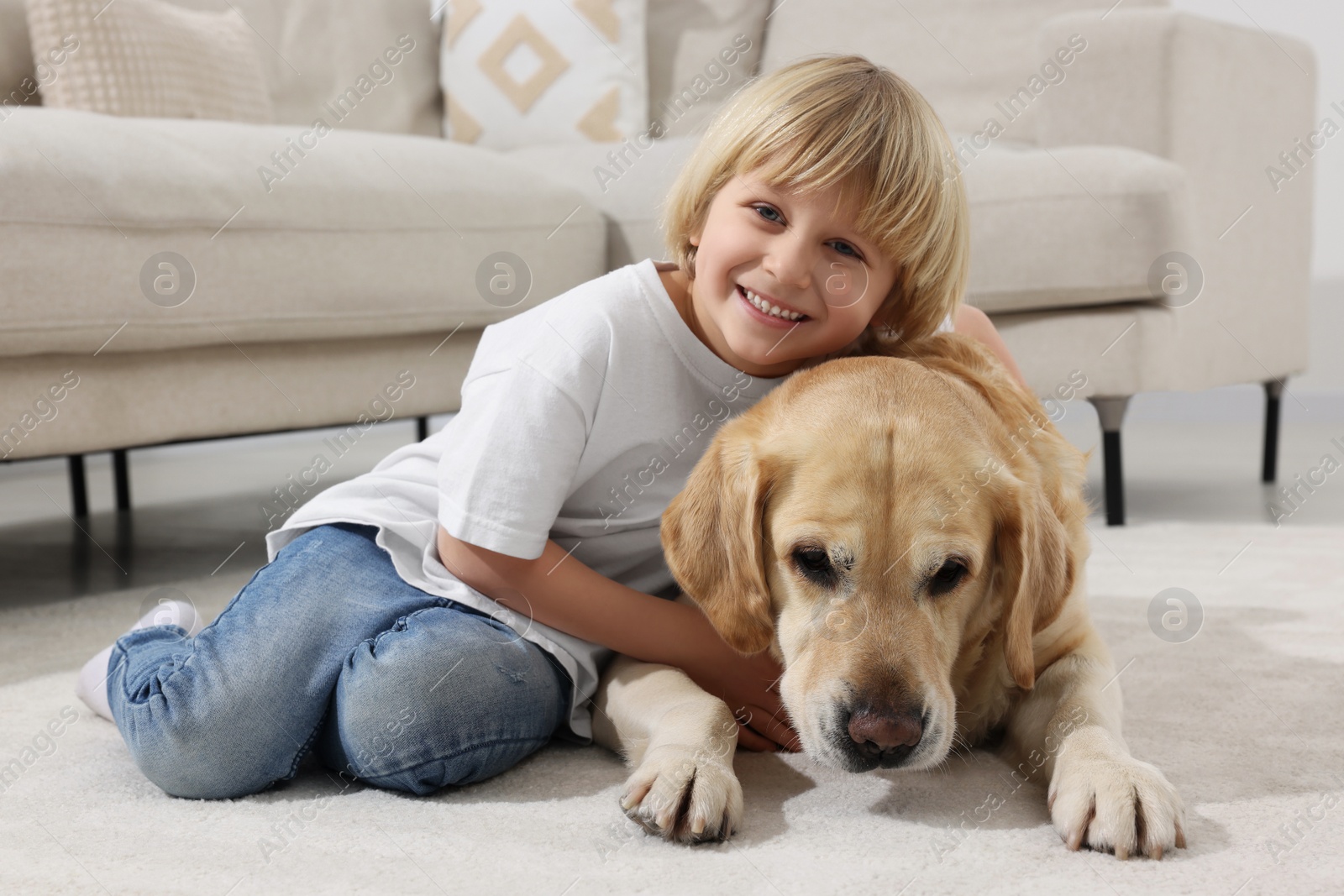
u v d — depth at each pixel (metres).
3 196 1.80
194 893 0.89
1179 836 0.95
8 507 3.31
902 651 1.04
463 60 3.46
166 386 2.09
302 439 5.01
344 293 2.25
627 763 1.20
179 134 2.11
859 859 0.94
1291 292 3.27
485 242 2.47
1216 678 1.44
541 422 1.23
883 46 3.35
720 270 1.25
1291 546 2.31
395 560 1.26
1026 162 2.56
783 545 1.11
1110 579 2.03
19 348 1.85
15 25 2.75
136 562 2.41
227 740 1.11
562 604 1.24
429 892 0.89
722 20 3.52
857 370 1.21
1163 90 2.71
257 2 3.23
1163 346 2.53
